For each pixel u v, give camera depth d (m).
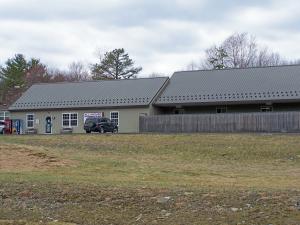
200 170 22.23
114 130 48.78
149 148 30.59
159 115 46.47
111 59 92.75
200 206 11.44
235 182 16.95
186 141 32.28
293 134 33.41
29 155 23.83
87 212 11.73
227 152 28.80
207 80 51.22
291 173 21.44
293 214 10.45
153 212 11.37
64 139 34.34
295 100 44.03
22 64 96.44
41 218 11.45
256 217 10.46
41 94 56.19
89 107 50.91
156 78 53.94
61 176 17.61
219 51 87.44
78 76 100.38
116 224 10.84
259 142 30.78
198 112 48.56
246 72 51.09
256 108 46.31
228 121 42.88
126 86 53.47
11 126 54.06
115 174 19.59
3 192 13.72
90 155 26.59
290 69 49.66
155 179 17.77
